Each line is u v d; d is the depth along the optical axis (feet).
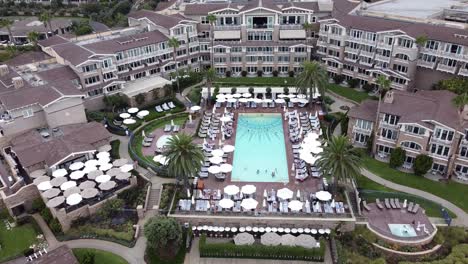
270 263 189.47
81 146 244.42
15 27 493.77
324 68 311.47
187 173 208.95
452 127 221.46
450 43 294.46
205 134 284.61
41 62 338.13
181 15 393.29
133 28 399.44
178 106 330.13
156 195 224.74
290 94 333.42
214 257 193.77
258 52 379.14
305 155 239.50
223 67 386.11
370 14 387.75
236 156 261.85
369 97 330.95
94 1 644.69
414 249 190.19
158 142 278.26
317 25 384.27
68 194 212.84
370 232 198.70
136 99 321.11
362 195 221.66
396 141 247.50
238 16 391.86
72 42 352.69
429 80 318.86
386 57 326.65
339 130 289.53
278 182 233.96
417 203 215.92
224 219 204.74
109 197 220.64
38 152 238.68
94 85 313.73
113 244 200.34
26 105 259.60
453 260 182.80
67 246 181.78
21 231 211.20
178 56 378.12
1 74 305.32
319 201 213.46
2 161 260.21
